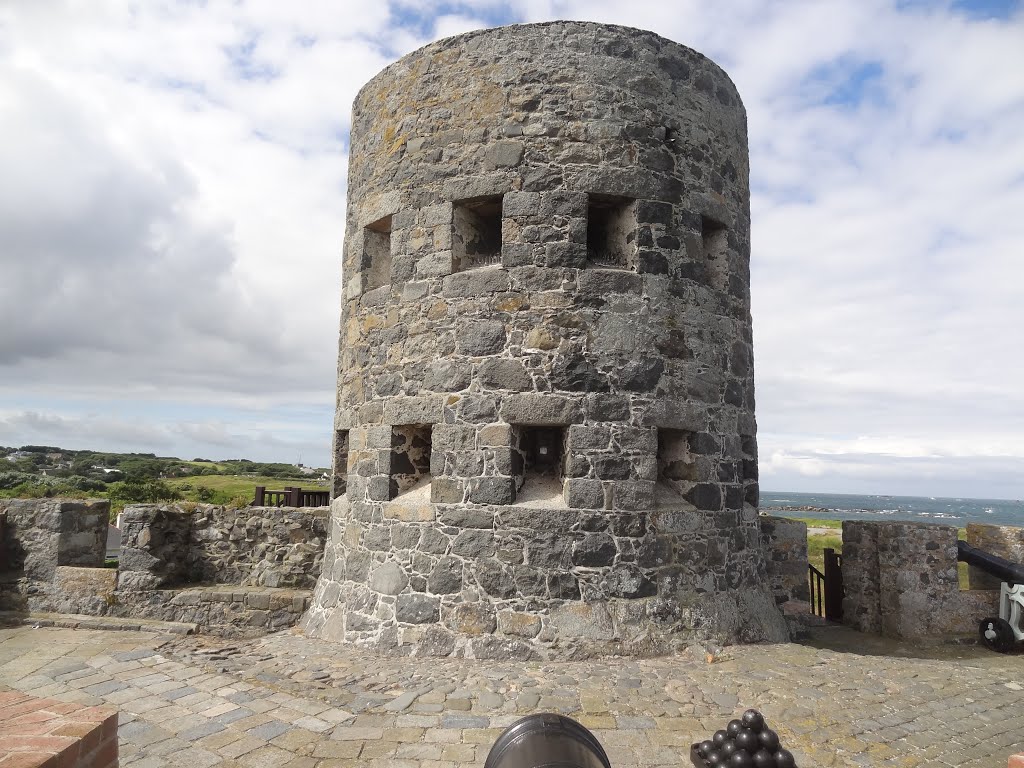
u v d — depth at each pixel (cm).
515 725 343
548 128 816
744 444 899
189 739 536
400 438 867
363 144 974
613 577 752
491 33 852
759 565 890
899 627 945
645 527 772
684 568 789
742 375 902
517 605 746
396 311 872
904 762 509
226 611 992
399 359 859
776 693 623
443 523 787
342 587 870
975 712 616
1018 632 882
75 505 1060
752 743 434
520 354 787
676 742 520
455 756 500
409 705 598
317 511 1067
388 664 724
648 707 587
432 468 806
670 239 834
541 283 794
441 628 761
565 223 801
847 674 688
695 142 875
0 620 976
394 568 810
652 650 730
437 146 861
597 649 722
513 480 777
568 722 347
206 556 1077
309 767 486
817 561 1798
